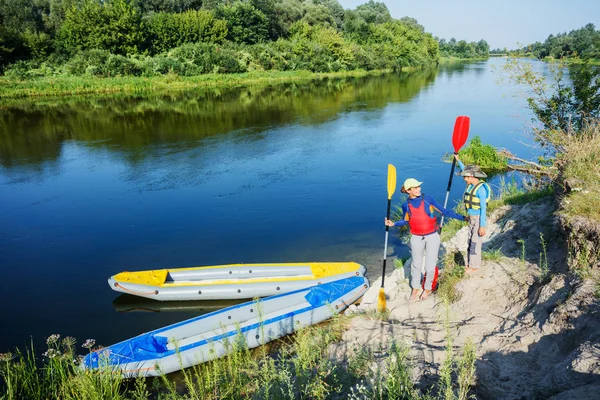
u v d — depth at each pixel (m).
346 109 29.88
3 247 10.62
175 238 10.86
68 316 7.91
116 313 8.02
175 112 29.16
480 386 3.70
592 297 3.96
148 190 14.57
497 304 5.11
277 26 66.50
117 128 24.33
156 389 5.84
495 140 19.69
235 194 13.96
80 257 10.05
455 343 4.51
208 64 48.44
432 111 28.48
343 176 15.53
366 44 72.19
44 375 5.82
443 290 5.70
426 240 5.63
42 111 29.36
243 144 20.55
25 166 17.44
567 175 6.11
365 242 10.20
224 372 5.36
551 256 5.50
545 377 3.56
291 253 9.82
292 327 6.65
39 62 44.94
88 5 47.62
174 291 8.12
